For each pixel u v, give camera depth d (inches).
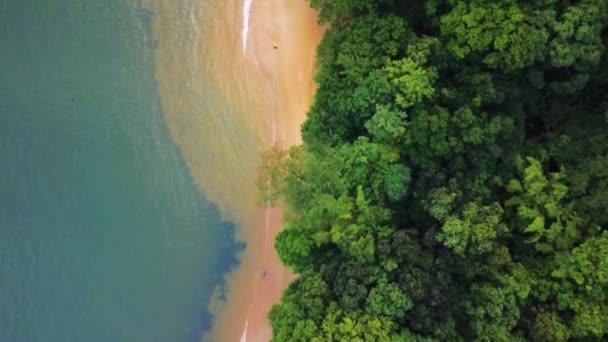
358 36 1095.0
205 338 1338.6
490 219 1013.8
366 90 1062.4
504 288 1029.8
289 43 1338.6
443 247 1016.2
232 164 1364.4
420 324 994.1
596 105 1147.9
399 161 1070.4
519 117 1089.4
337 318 1000.9
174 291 1353.3
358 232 1048.8
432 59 1068.5
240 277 1341.0
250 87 1357.0
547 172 1109.7
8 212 1366.9
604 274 996.6
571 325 1032.2
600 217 1041.5
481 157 1029.8
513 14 1008.9
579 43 1018.1
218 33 1371.8
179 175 1374.3
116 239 1366.9
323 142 1133.7
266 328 1318.9
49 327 1350.9
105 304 1355.8
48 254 1363.2
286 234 1112.8
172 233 1364.4
